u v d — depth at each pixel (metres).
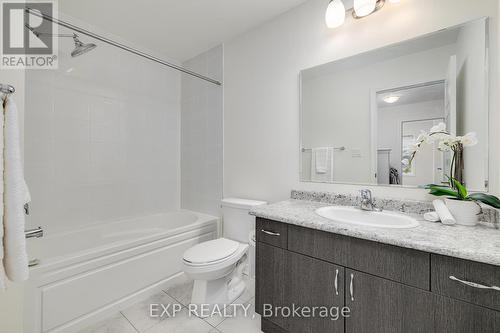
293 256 1.21
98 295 1.48
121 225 2.29
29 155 1.78
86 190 2.10
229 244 1.71
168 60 2.73
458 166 1.18
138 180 2.49
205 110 2.57
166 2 1.77
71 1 1.75
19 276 0.74
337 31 1.61
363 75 1.51
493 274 0.72
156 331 1.39
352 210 1.39
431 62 1.28
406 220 1.16
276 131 1.95
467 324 0.76
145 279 1.75
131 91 2.41
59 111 1.93
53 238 1.83
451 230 0.98
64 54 1.94
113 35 2.24
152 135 2.60
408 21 1.34
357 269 1.00
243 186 2.21
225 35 2.24
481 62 1.14
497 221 1.05
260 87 2.06
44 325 1.26
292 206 1.52
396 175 1.39
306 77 1.77
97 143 2.17
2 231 0.72
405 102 1.36
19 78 0.97
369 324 0.97
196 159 2.68
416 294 0.86
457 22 1.20
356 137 1.54
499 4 1.08
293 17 1.84
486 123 1.13
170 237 1.94
